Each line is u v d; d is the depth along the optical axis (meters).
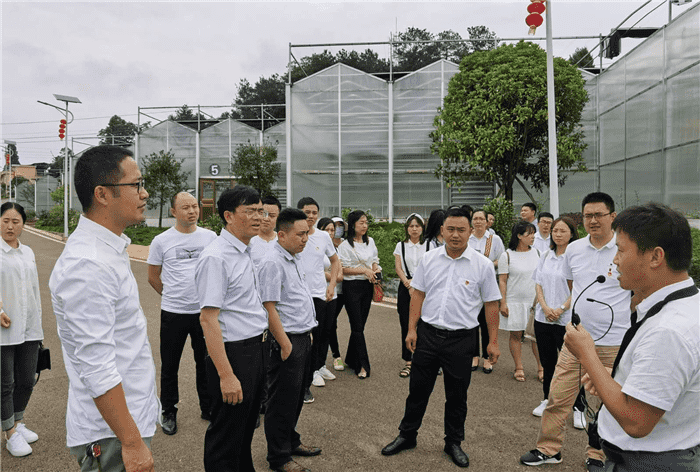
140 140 29.83
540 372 5.86
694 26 13.77
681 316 1.79
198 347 4.61
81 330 1.97
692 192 13.94
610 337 3.97
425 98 23.20
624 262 1.93
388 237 17.34
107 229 2.19
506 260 5.92
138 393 2.22
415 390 3.99
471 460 3.88
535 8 8.74
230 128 29.14
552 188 9.03
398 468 3.75
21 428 4.12
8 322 3.83
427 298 4.02
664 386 1.75
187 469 3.70
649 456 1.86
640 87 17.33
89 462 2.17
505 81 15.15
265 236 5.11
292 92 23.86
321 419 4.69
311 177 23.98
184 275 4.54
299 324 3.83
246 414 3.07
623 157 18.89
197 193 29.20
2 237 3.96
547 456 3.81
